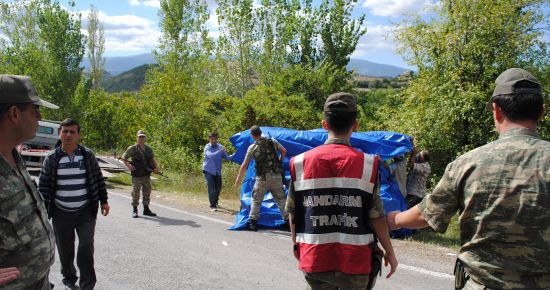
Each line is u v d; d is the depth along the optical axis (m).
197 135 23.25
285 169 8.98
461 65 15.52
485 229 2.25
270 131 9.48
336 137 3.15
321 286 3.02
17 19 36.53
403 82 17.28
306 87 20.67
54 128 17.56
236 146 10.02
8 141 2.55
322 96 20.64
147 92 25.11
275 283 5.56
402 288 5.39
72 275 5.23
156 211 10.40
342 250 2.93
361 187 2.98
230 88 29.22
